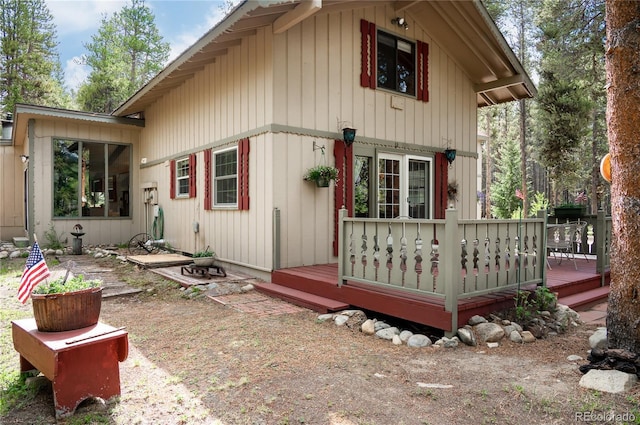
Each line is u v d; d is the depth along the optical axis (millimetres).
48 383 2973
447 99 8625
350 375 3162
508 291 4742
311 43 6500
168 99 9734
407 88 7938
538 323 4281
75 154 10812
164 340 4020
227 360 3473
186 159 8930
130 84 22422
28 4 21703
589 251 8742
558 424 2443
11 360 3484
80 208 10820
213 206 7793
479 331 4008
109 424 2447
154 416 2537
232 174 7262
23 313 4867
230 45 6941
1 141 12570
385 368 3307
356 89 7078
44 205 10297
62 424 2453
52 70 23484
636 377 2949
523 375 3160
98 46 22641
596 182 18453
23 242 10633
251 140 6594
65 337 2686
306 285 5516
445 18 7750
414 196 8039
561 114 14906
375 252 4562
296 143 6336
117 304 5520
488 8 18266
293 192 6312
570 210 8383
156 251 9820
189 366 3346
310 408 2629
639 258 3109
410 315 4234
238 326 4441
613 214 3311
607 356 3104
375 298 4574
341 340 4027
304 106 6422
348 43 6980
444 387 2945
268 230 6246
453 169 8719
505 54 8203
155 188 10531
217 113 7586
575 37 12109
